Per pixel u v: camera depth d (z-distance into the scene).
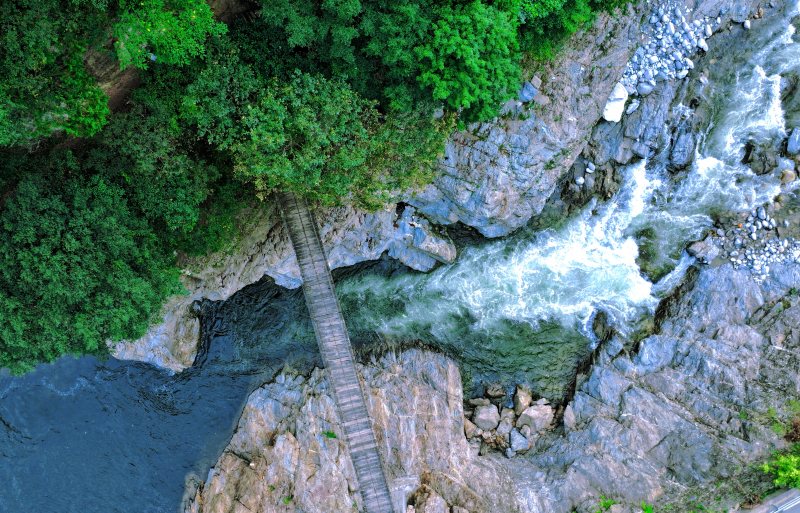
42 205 20.14
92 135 19.94
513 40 22.47
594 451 27.62
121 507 29.19
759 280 29.36
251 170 21.81
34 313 20.88
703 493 25.81
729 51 29.91
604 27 27.61
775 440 26.30
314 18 20.97
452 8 21.72
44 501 28.95
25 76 17.91
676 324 29.52
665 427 27.53
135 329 22.58
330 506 26.58
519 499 26.95
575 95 27.84
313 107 21.41
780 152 29.88
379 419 28.03
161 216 23.75
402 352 30.06
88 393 30.03
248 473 27.94
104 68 19.75
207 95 21.12
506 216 29.64
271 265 29.56
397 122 23.09
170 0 19.11
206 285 29.11
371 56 22.67
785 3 29.55
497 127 27.27
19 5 17.20
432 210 29.83
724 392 27.86
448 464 27.75
